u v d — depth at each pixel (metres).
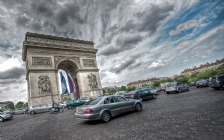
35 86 38.91
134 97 21.09
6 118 23.78
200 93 21.30
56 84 42.69
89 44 55.56
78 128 9.85
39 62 41.84
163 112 10.90
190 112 9.43
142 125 8.09
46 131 10.41
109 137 6.80
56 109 27.34
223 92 17.56
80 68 50.12
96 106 10.30
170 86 30.72
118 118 11.27
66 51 48.38
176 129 6.52
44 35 45.56
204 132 5.65
